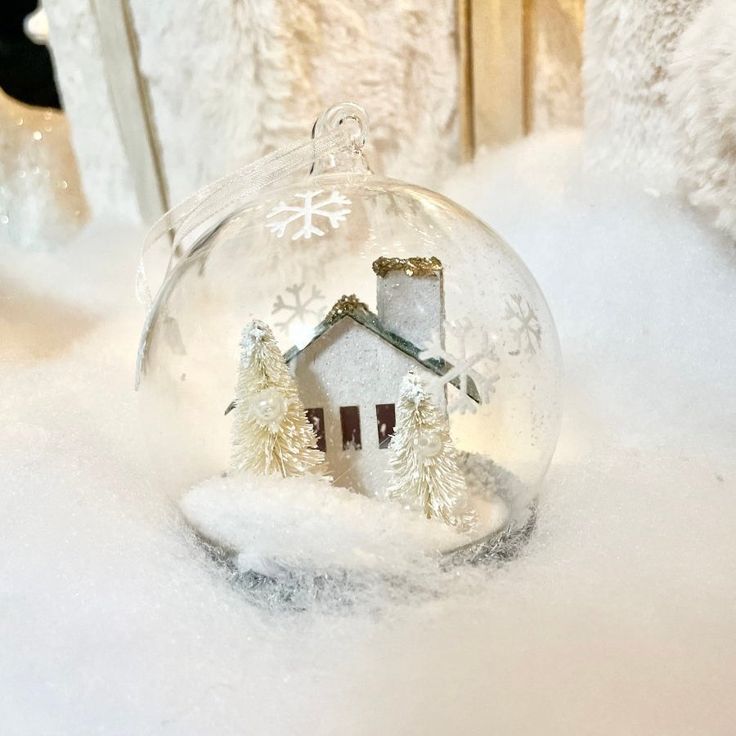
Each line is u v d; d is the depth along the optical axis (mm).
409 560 199
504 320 219
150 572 216
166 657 188
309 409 206
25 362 336
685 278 298
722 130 253
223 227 237
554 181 339
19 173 413
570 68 353
